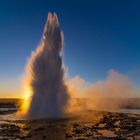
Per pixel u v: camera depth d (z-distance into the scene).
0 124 42.44
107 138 32.53
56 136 33.72
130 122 45.53
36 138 32.56
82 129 38.38
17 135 34.12
